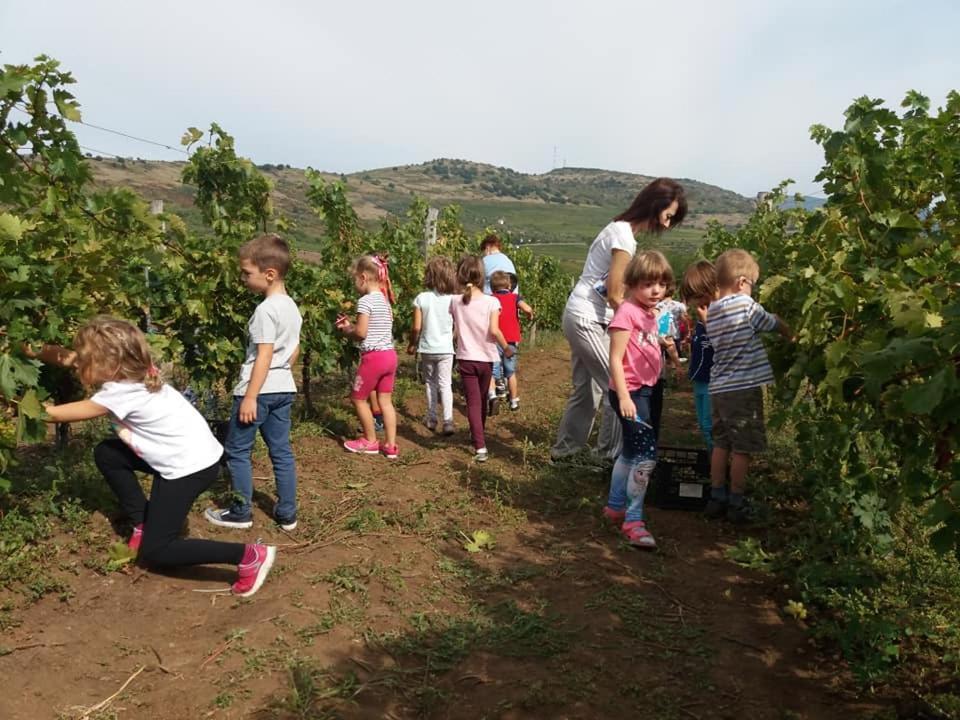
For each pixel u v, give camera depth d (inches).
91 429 240.4
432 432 291.4
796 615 152.1
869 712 126.5
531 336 664.4
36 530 159.2
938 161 172.9
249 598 150.3
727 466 222.8
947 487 110.0
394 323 437.4
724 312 193.9
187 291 232.8
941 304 111.9
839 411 135.3
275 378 175.0
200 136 247.6
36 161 177.2
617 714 123.6
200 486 150.8
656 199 210.7
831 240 162.1
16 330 150.0
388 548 178.5
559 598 161.2
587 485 229.3
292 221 282.0
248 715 117.3
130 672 126.0
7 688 117.7
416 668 132.7
